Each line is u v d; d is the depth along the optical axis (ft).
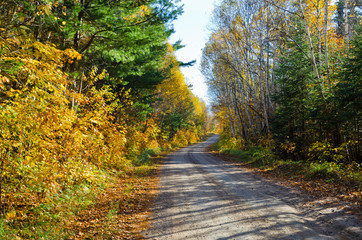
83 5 29.19
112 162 41.65
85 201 25.71
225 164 62.23
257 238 15.62
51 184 19.58
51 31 27.25
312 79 47.67
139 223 20.47
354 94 32.09
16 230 16.30
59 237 16.98
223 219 19.93
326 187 27.89
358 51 33.04
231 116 110.73
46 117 16.70
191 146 181.06
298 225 17.44
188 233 17.46
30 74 16.20
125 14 32.14
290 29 64.23
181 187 34.71
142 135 60.95
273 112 68.59
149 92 67.97
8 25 20.38
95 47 35.19
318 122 41.47
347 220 17.44
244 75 97.09
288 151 50.57
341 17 85.40
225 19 77.61
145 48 35.70
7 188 19.04
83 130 24.02
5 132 16.08
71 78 32.53
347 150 38.24
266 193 28.27
